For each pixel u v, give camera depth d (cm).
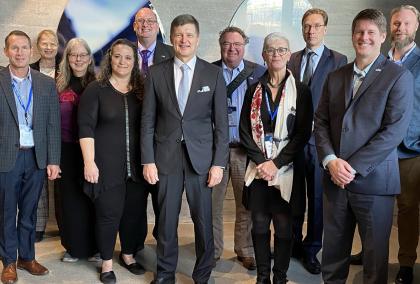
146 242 382
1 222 294
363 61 245
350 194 250
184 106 276
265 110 278
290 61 341
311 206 332
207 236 288
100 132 298
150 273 322
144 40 358
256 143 280
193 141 277
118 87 301
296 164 278
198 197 283
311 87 326
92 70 334
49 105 298
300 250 351
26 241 308
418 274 325
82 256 334
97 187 299
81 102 296
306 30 329
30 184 300
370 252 251
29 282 301
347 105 248
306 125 272
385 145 235
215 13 425
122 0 410
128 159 303
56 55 402
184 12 420
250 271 326
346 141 246
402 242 311
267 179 270
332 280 266
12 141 285
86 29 409
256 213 281
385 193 246
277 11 429
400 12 292
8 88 283
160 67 281
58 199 374
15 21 404
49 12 407
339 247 262
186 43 270
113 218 303
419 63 293
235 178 329
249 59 430
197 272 291
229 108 323
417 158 299
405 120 237
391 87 237
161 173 280
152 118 283
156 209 310
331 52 335
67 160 321
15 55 280
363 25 239
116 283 305
